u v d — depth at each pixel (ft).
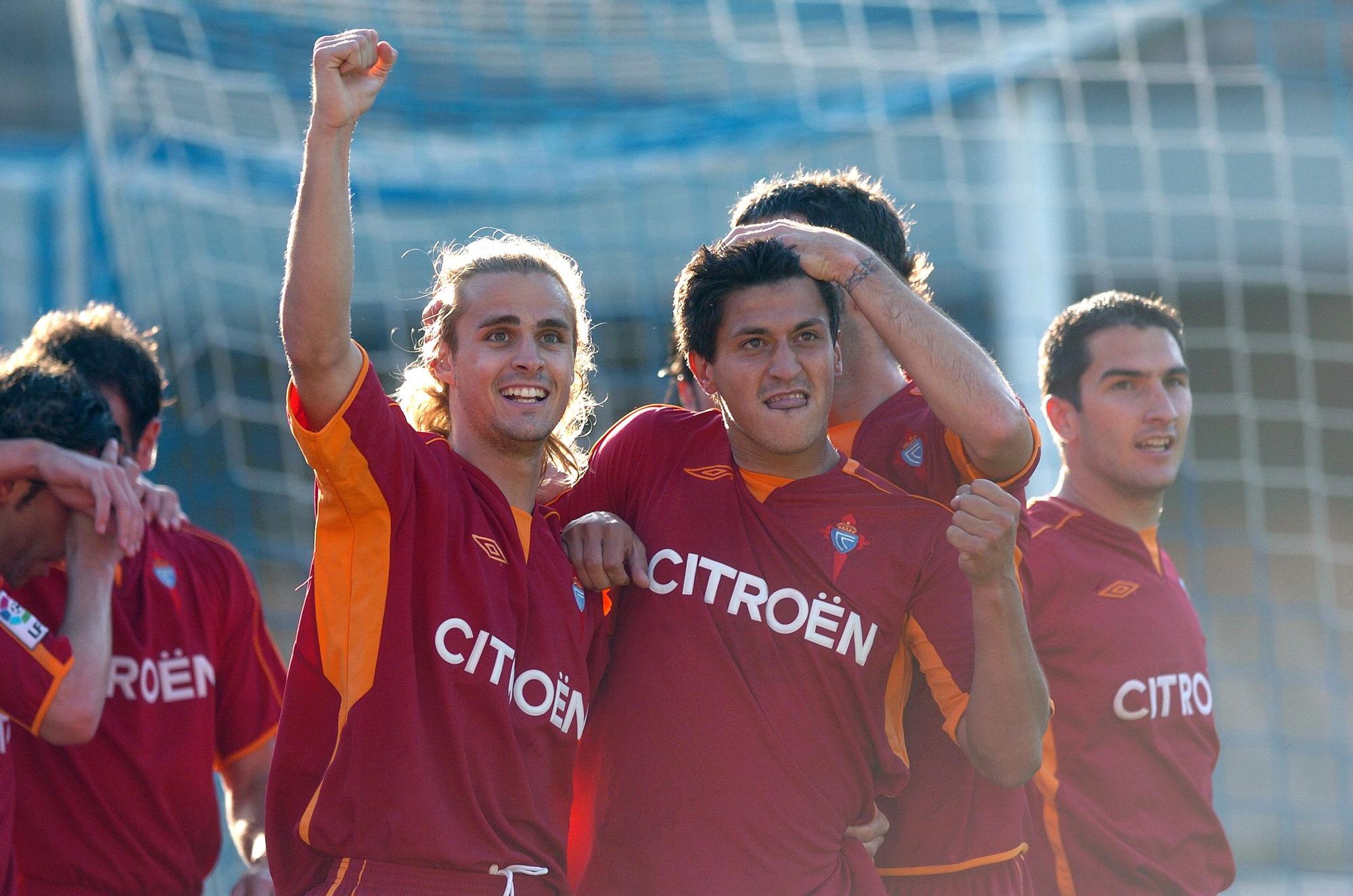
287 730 25.98
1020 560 30.76
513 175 89.25
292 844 25.82
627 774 27.81
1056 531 38.40
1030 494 90.02
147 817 33.19
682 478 29.66
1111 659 36.55
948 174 115.14
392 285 98.89
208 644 35.40
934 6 86.69
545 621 26.73
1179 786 37.04
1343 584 127.44
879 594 28.40
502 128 83.15
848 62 86.58
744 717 27.50
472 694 25.49
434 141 84.12
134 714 33.19
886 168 112.57
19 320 107.76
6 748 30.25
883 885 28.91
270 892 32.35
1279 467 149.69
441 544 25.95
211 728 35.14
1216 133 120.78
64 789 32.40
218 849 35.29
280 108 79.36
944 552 29.04
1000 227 115.75
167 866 33.53
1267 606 123.85
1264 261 128.16
